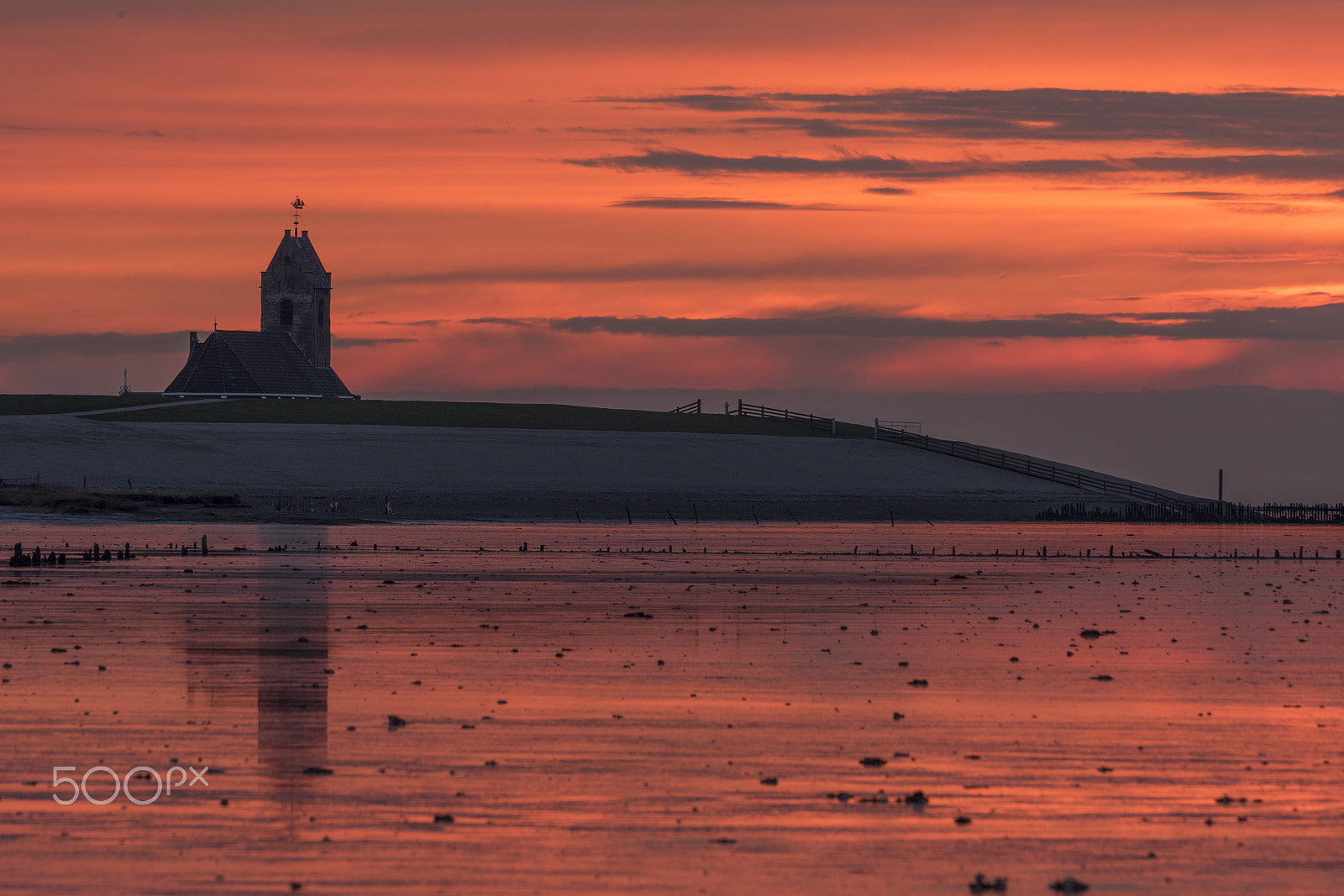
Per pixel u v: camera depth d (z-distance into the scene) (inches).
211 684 3572.8
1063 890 2011.6
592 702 3368.6
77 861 2092.8
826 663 4050.2
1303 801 2480.3
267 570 7298.2
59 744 2842.0
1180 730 3095.5
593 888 1993.1
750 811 2388.0
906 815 2374.5
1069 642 4645.7
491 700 3378.4
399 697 3412.9
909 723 3144.7
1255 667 4079.7
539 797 2466.8
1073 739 2987.2
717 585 6722.4
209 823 2289.6
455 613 5305.1
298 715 3174.2
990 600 6122.1
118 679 3631.9
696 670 3892.7
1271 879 2062.0
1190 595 6565.0
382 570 7406.5
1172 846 2210.9
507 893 1971.0
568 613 5349.4
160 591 6028.5
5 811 2346.2
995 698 3486.7
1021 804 2443.4
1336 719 3235.7
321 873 2044.8
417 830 2263.8
